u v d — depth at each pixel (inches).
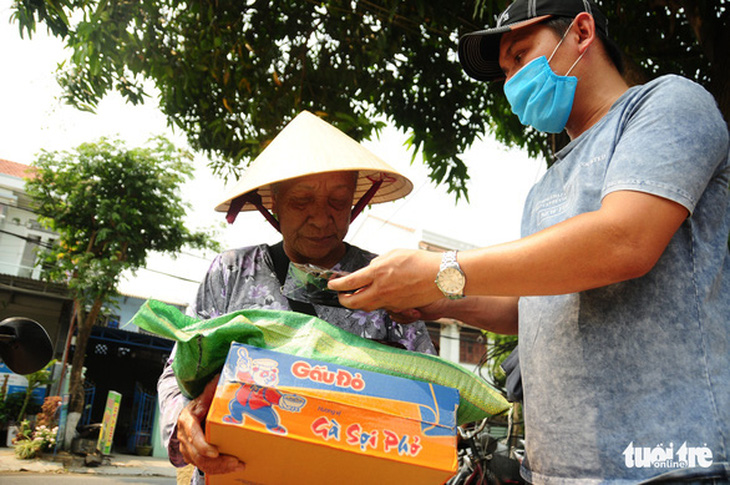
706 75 157.6
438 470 37.4
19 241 623.5
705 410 38.9
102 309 585.9
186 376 43.9
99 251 504.7
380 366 43.2
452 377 43.9
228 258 59.9
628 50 148.6
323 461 39.1
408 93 172.9
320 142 53.1
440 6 138.9
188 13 156.9
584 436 42.2
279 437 36.9
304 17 159.2
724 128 43.0
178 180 509.7
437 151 171.6
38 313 598.2
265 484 43.6
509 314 60.7
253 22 159.3
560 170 51.3
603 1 144.4
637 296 42.3
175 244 517.0
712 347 40.5
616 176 40.7
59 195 505.4
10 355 79.2
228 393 37.9
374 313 57.3
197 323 44.9
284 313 45.5
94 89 163.8
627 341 41.9
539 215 51.8
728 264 44.1
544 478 45.2
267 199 65.9
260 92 161.6
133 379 725.9
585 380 43.1
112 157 494.9
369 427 38.1
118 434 692.7
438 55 167.8
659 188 38.6
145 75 162.4
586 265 38.4
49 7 142.6
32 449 447.5
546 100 51.5
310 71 161.5
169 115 178.7
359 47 159.5
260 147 159.6
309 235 54.9
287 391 38.4
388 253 43.2
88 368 705.0
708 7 120.9
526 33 52.3
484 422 157.3
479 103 176.2
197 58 161.8
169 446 46.5
